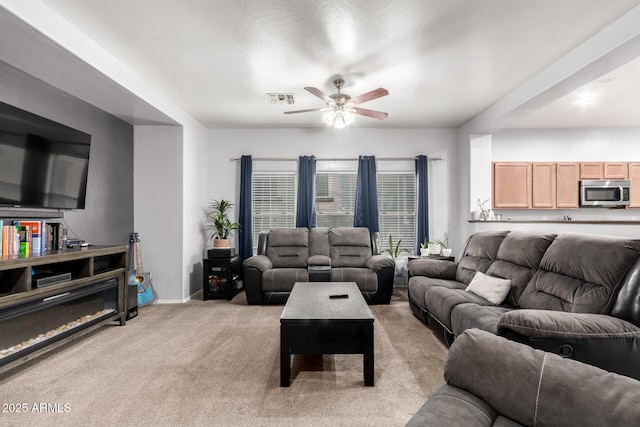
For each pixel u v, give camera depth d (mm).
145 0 2039
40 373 2217
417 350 2613
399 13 2182
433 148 5133
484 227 4270
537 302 2211
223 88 3480
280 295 3980
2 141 2410
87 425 1658
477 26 2330
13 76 2594
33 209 2814
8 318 2076
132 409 1798
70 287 2580
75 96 3215
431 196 5129
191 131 4465
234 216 5105
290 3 2078
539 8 2123
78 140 3115
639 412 758
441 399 1008
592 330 1486
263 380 2125
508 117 3855
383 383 2092
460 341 1130
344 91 3553
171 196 4191
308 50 2668
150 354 2533
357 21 2273
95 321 2885
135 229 4176
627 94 3688
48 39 2143
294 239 4605
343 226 5184
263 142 5133
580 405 835
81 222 3348
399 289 4910
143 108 3539
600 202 4875
